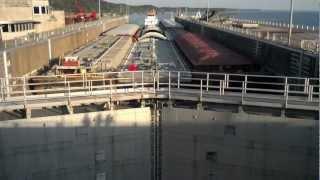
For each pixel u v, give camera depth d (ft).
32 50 122.21
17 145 71.72
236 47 154.71
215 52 133.80
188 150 79.25
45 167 73.97
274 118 71.31
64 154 74.74
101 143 77.05
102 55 137.18
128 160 79.92
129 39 207.00
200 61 121.29
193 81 102.94
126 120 78.38
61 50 160.66
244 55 137.08
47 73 107.96
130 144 79.51
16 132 71.26
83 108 79.66
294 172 72.08
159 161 81.82
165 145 81.00
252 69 118.01
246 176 75.61
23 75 112.57
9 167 72.08
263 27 222.69
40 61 130.82
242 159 75.10
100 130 76.54
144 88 80.84
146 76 97.96
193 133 78.02
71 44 181.16
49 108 78.59
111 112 76.79
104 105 79.56
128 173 80.43
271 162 73.15
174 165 81.15
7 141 71.15
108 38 224.53
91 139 76.18
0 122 70.13
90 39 239.50
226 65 117.80
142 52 166.09
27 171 73.10
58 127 73.41
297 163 71.51
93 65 110.32
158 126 80.74
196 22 297.53
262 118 71.97
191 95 77.25
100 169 77.97
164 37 245.04
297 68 92.32
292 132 70.79
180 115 78.38
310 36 148.25
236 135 74.59
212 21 327.26
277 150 72.33
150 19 323.78
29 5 207.10
